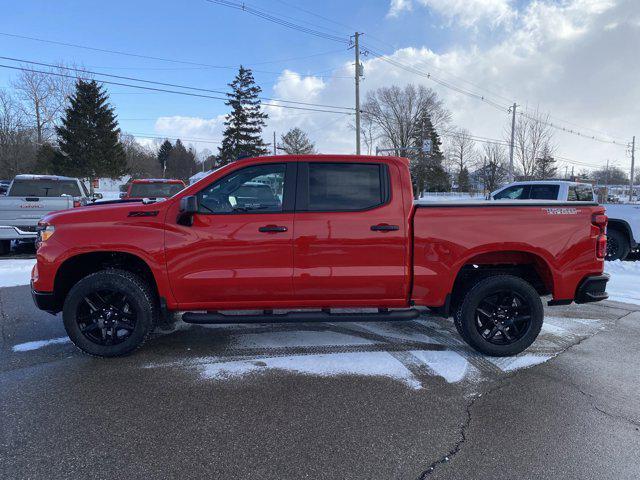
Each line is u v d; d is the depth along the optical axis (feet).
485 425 10.15
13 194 35.68
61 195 36.73
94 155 153.79
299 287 13.39
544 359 14.06
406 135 209.15
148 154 324.60
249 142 197.47
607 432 9.87
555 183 36.11
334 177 13.57
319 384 12.17
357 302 13.83
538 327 14.02
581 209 14.06
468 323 13.93
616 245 33.19
